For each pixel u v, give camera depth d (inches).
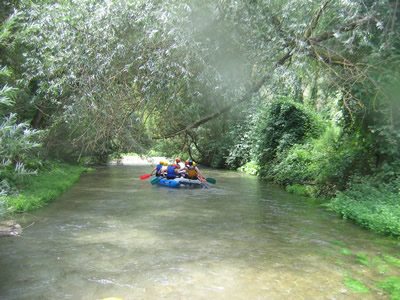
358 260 172.7
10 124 105.1
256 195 402.9
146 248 186.5
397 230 215.2
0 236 207.0
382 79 280.8
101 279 142.2
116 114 288.7
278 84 292.4
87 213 280.8
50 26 253.8
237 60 302.8
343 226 247.6
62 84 267.6
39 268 154.3
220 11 269.9
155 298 125.0
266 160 627.8
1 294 126.4
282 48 277.1
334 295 130.2
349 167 338.3
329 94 345.7
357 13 259.1
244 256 176.4
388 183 291.3
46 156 545.3
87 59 245.9
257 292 132.0
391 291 134.6
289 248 191.8
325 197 370.6
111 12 243.4
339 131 421.4
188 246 191.8
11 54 357.4
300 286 138.4
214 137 888.3
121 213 282.7
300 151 489.4
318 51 286.8
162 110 329.7
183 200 356.2
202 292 131.0
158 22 246.7
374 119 302.8
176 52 260.8
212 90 331.0
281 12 273.4
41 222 246.4
